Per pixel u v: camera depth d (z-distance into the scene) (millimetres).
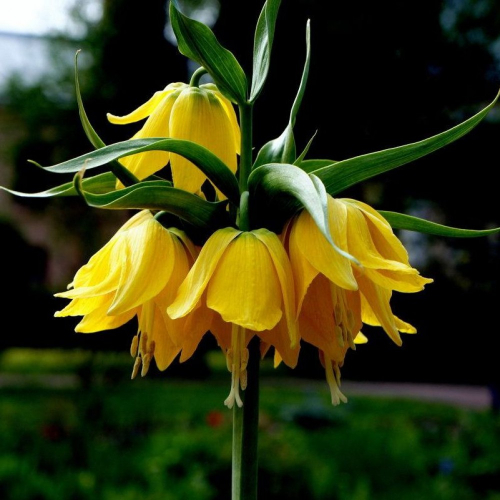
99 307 1437
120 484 6516
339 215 1296
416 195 14703
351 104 13422
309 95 13336
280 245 1301
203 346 17062
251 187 1332
